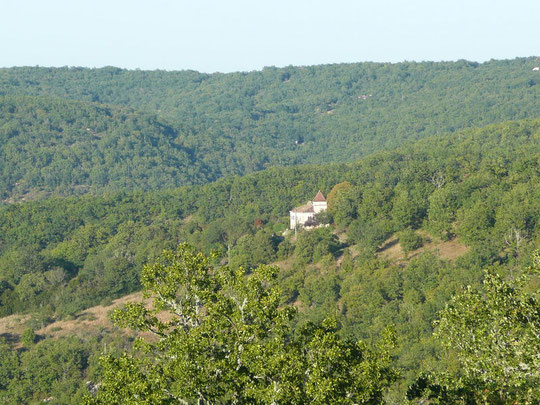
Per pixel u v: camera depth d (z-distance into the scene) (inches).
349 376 2464.3
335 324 2637.8
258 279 2802.7
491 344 2396.7
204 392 2508.6
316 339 2474.2
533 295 2445.9
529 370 2284.7
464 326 2480.3
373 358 2532.0
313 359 2460.6
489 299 2474.2
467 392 2529.5
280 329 2632.9
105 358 2623.0
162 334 2805.1
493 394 2445.9
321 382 2321.6
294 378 2388.0
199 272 2854.3
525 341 2300.7
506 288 2449.6
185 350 2464.3
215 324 2615.7
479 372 2468.0
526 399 2301.9
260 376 2479.1
